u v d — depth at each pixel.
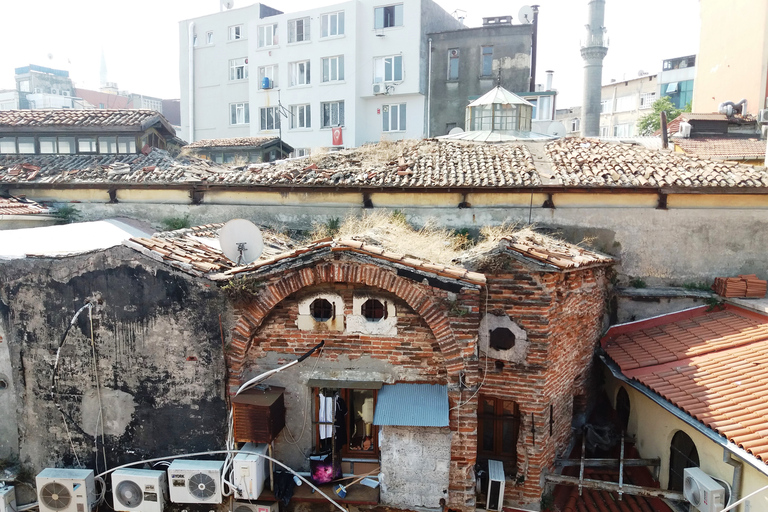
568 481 9.63
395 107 35.62
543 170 13.52
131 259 8.61
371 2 35.12
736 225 12.41
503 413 10.09
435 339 8.47
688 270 12.69
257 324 8.53
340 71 36.06
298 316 8.67
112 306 8.77
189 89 43.06
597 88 32.66
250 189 14.64
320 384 8.65
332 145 36.25
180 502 8.61
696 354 10.53
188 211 15.10
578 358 11.24
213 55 42.09
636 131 47.34
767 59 25.88
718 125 26.12
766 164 14.27
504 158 14.42
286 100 37.94
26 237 10.80
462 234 13.35
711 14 30.50
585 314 11.12
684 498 9.02
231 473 8.46
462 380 8.23
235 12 40.97
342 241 8.20
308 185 13.89
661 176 12.50
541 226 13.12
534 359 9.44
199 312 8.59
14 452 9.36
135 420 8.95
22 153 18.41
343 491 8.50
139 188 15.32
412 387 8.56
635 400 11.47
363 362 8.69
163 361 8.76
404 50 34.47
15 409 9.23
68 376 9.00
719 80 29.56
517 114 19.55
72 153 18.27
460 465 8.45
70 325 8.87
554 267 8.99
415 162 14.53
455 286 7.93
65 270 8.78
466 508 8.53
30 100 58.59
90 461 9.14
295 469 8.97
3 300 8.98
